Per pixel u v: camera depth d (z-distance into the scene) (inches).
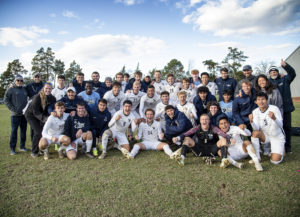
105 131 181.3
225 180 122.3
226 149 145.4
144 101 234.1
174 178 126.0
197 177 127.3
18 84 190.7
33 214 91.0
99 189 112.6
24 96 192.9
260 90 184.7
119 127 193.2
